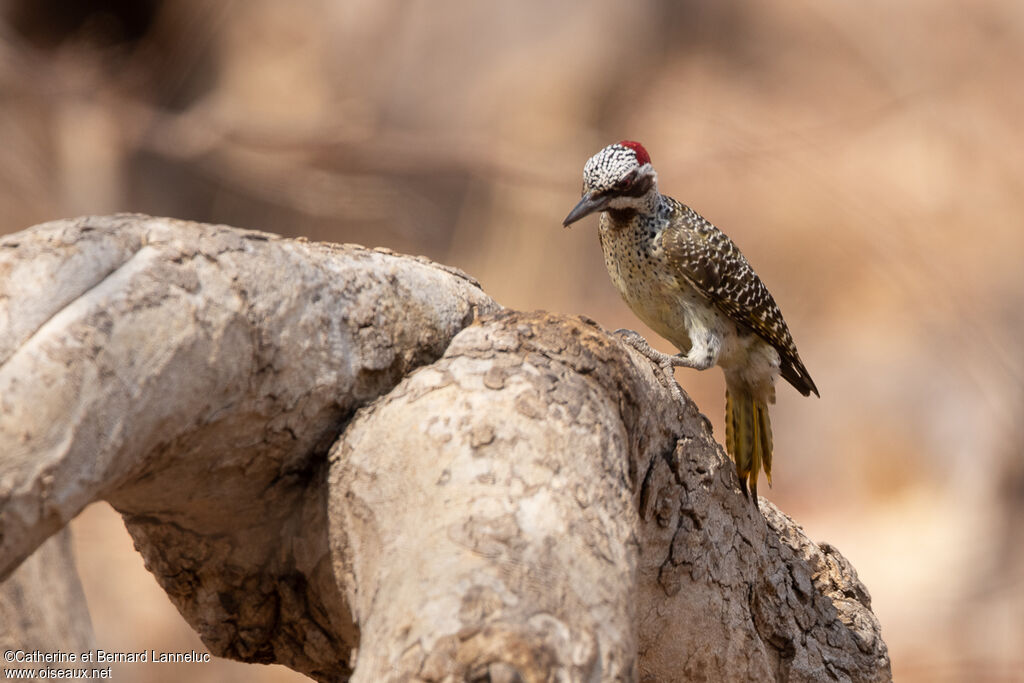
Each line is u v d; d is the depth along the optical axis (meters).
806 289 23.95
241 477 3.86
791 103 26.25
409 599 3.19
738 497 5.06
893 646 17.25
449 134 23.30
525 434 3.59
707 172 24.55
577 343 3.98
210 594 4.24
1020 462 20.14
